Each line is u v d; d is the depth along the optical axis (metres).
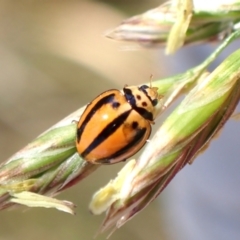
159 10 0.06
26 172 0.05
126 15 0.16
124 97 0.05
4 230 0.12
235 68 0.05
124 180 0.05
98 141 0.05
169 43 0.05
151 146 0.05
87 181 0.12
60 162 0.05
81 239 0.12
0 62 0.14
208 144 0.05
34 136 0.13
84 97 0.14
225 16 0.05
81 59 0.15
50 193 0.05
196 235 0.09
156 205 0.12
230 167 0.08
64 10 0.16
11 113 0.13
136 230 0.12
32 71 0.14
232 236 0.09
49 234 0.12
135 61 0.15
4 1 0.16
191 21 0.05
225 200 0.09
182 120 0.05
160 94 0.05
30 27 0.15
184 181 0.09
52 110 0.14
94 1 0.16
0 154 0.13
